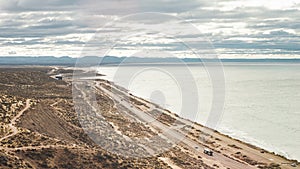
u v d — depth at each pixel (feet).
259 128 348.38
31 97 319.68
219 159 217.77
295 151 268.82
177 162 177.17
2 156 109.40
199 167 181.98
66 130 190.70
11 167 104.32
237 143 273.33
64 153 127.54
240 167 207.82
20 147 124.57
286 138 310.86
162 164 158.61
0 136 136.15
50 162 118.21
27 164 110.93
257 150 258.98
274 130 342.23
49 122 194.90
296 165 224.33
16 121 168.35
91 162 125.29
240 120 385.29
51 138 144.36
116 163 129.08
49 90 403.34
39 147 127.44
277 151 268.00
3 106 192.85
